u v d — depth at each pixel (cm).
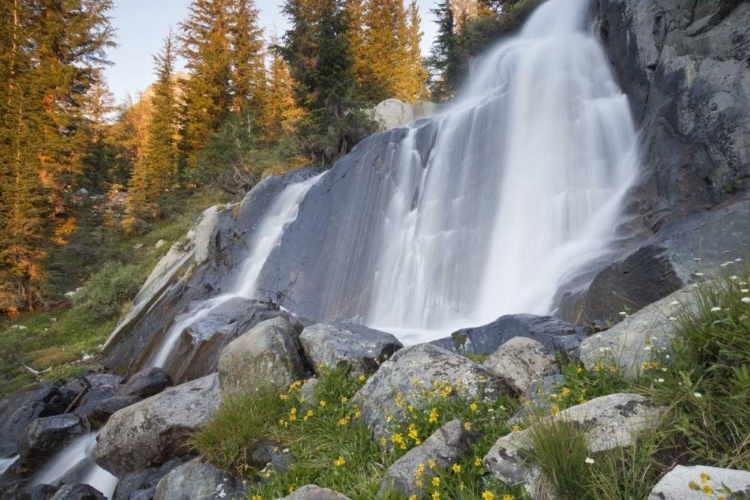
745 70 704
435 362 440
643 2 983
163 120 3656
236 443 472
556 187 969
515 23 2084
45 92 2845
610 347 367
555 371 411
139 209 3105
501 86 1341
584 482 244
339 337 586
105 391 1103
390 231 1206
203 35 3656
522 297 842
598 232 823
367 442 412
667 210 705
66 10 3106
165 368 1064
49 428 846
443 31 2256
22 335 1838
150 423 604
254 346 589
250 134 2453
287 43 1939
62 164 2839
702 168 696
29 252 2323
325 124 1914
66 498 588
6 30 2811
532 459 269
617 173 902
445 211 1114
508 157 1077
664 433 250
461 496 282
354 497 339
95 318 1956
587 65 1113
